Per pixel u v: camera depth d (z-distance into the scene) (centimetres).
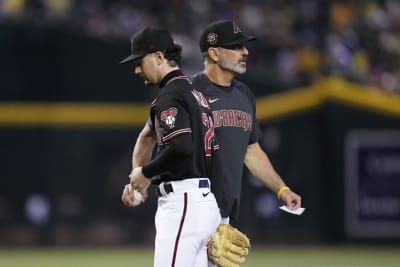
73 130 5072
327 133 5278
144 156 2020
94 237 5100
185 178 1820
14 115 5038
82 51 5069
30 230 5062
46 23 5059
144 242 5128
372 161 5303
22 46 5041
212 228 1838
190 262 1800
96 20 5641
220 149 2011
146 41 1847
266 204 5203
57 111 5053
